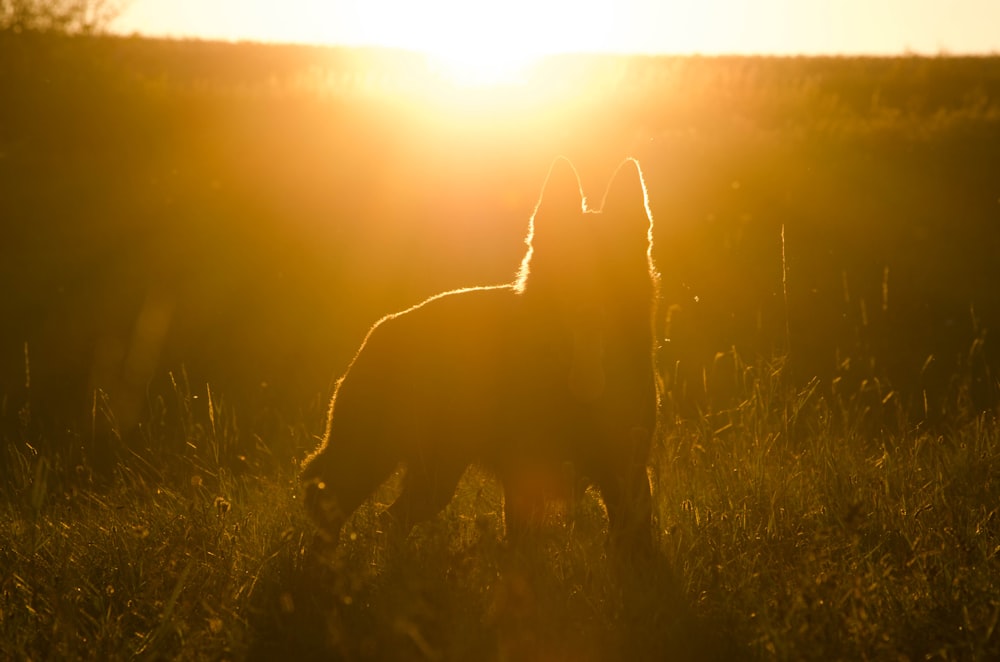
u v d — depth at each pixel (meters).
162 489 8.18
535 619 5.57
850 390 13.45
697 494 7.61
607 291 6.34
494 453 6.86
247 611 6.06
